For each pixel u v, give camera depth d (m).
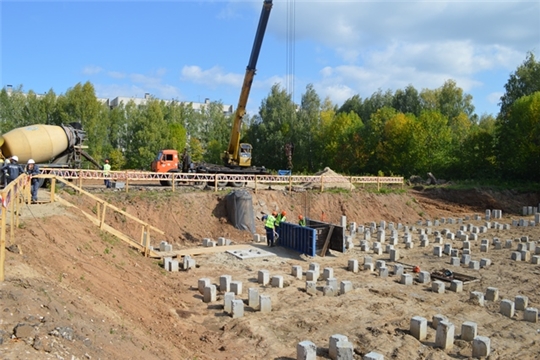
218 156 65.88
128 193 23.73
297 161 62.12
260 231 24.53
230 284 13.87
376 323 11.53
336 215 28.75
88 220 16.33
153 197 23.66
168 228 22.33
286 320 11.70
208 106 76.75
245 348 10.08
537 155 40.53
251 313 12.25
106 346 7.03
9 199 10.09
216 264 17.67
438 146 49.56
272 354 9.79
